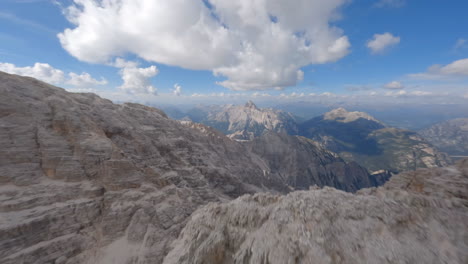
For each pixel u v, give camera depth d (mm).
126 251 38906
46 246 33656
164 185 56062
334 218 12250
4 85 43719
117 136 60125
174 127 101500
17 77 48562
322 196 14508
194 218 19562
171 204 51469
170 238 43531
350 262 9633
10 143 39344
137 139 64500
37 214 35094
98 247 38188
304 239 11406
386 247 9781
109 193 44938
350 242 10531
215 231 16094
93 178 45750
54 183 40938
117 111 72438
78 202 40500
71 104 53438
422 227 10586
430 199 12406
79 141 46938
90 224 40094
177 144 88875
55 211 37000
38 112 45562
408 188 17250
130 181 49250
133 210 44906
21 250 31719
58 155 43219
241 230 15531
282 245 11789
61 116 47250
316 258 10273
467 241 9375
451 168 17141
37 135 43156
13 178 37406
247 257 13172
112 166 47781
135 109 86875
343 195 14305
